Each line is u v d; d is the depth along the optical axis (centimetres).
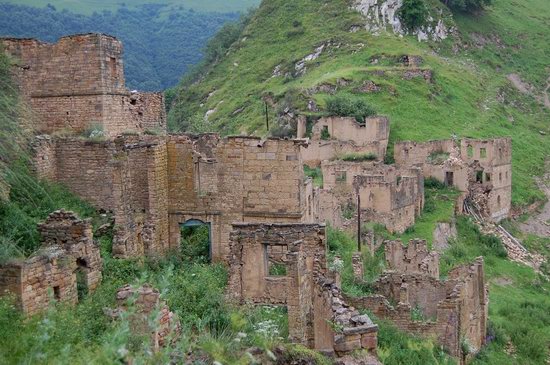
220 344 1481
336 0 14688
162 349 1429
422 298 3475
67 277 2148
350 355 1706
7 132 2917
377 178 6334
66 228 2530
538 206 8788
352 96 9788
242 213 3247
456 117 10369
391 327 2883
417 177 7119
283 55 13412
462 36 14025
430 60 12250
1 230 2553
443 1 15012
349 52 12388
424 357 2711
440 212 7300
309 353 1555
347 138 8750
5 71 3294
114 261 2772
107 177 3147
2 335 1645
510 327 4525
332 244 4450
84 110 3572
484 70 13100
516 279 6400
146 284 1888
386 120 8838
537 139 10744
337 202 5597
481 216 7825
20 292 1916
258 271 2569
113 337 1309
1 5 11225
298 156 3198
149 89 13400
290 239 2558
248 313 2272
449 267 5375
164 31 17225
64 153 3177
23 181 2911
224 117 11512
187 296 2341
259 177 3228
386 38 12662
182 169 3272
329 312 2072
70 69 3559
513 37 14738
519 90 12762
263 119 10350
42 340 1409
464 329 3453
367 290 3481
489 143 8025
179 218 3284
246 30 15250
